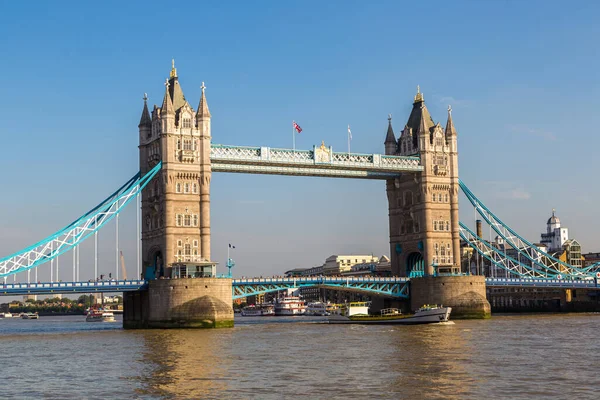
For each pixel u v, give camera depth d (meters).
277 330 134.88
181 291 142.12
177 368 77.12
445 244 177.38
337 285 165.12
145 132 158.25
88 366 80.56
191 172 151.12
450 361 79.75
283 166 161.38
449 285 168.12
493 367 74.69
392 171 175.12
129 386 66.12
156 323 143.88
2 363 85.12
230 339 112.00
